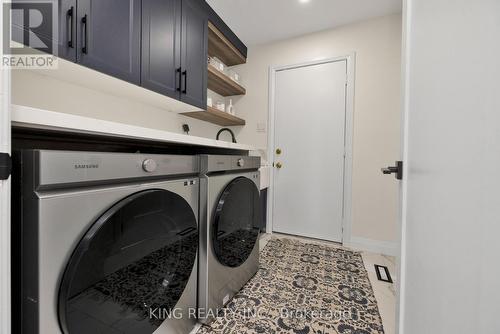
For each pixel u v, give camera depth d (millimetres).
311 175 2443
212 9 1982
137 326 786
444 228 452
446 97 460
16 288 533
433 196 512
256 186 1596
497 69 302
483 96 334
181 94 1639
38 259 509
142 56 1316
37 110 533
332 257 1963
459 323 383
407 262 710
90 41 1047
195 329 1104
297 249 2133
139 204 731
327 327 1126
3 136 423
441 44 488
